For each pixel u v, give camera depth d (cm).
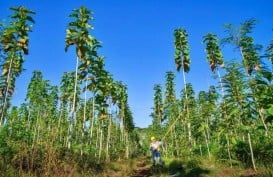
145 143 9175
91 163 2103
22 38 2783
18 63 3203
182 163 2220
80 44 2891
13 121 4628
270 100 1196
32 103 5478
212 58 3572
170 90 5172
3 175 1245
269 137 1938
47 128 1542
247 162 1923
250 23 1895
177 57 3859
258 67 1761
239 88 1938
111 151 5569
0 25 2727
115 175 1917
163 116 6209
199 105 3781
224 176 1622
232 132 2231
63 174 1316
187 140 4356
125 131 7588
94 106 3719
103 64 3478
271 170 1406
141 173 2002
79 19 2892
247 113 1867
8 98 4284
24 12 2756
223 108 2267
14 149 1656
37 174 1288
